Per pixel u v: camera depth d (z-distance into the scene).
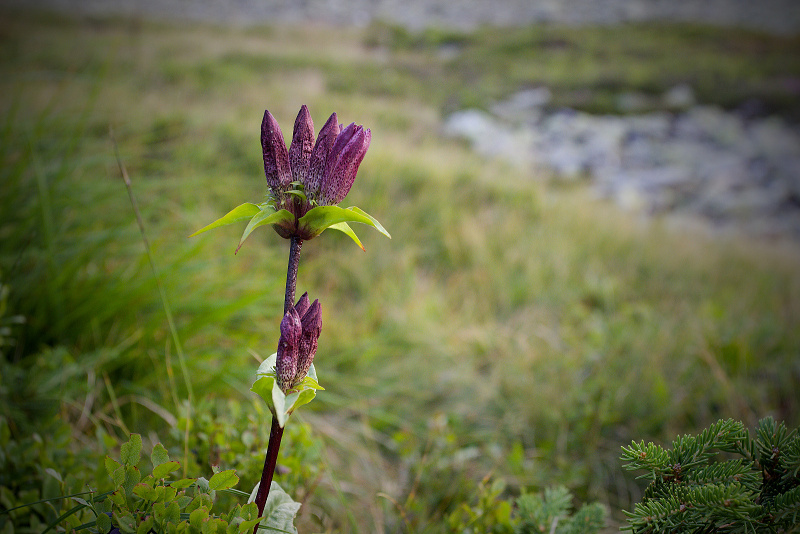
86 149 4.08
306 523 1.89
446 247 5.48
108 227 3.29
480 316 4.47
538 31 25.61
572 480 2.62
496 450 2.79
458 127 13.42
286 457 1.66
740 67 22.61
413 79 16.98
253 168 5.73
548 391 3.32
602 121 16.92
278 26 22.16
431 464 2.48
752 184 14.35
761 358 3.98
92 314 2.67
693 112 18.64
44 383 2.24
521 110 16.56
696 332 4.17
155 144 5.62
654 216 10.84
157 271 2.78
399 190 6.44
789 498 0.96
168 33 18.09
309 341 0.98
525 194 7.50
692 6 33.44
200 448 1.68
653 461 1.13
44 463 1.55
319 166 0.99
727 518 0.98
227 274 3.36
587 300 5.08
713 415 3.29
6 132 3.15
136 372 2.56
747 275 6.99
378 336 3.88
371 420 3.07
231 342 3.02
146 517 1.10
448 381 3.51
